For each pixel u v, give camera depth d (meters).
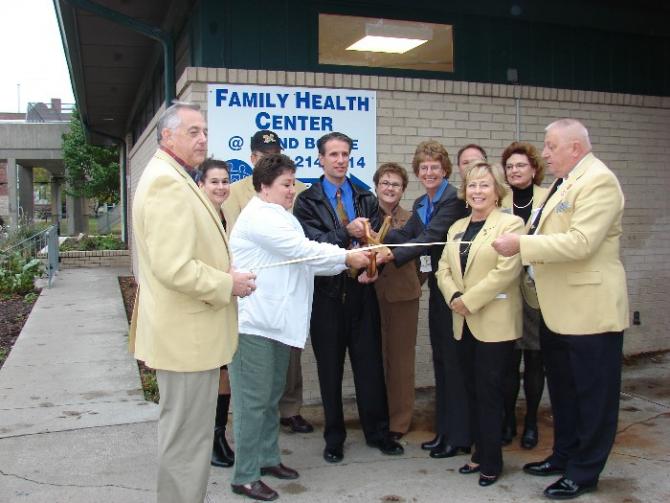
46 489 3.78
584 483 3.66
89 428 4.74
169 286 2.75
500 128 6.03
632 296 6.66
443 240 4.16
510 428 4.51
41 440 4.51
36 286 11.62
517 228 3.78
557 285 3.68
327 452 4.20
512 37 6.18
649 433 4.64
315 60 5.58
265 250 3.62
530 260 3.54
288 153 5.41
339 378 4.16
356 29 5.68
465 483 3.86
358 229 3.92
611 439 3.66
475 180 3.84
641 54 6.71
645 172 6.62
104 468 4.07
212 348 2.90
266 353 3.62
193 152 2.96
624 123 6.51
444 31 5.95
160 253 2.73
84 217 32.34
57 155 30.81
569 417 3.91
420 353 5.84
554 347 3.88
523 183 4.38
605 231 3.50
